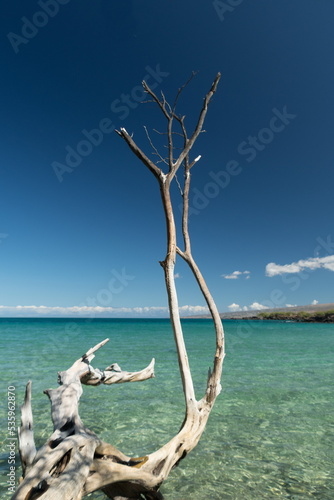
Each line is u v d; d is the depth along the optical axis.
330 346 23.56
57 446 3.20
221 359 4.33
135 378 6.00
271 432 6.05
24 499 2.58
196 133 4.46
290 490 4.03
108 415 7.01
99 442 3.54
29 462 3.18
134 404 7.91
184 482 4.20
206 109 4.47
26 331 42.47
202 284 4.55
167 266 4.25
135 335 35.06
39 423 6.37
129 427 6.27
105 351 18.59
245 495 3.89
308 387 9.77
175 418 6.84
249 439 5.72
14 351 18.28
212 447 5.36
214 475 4.40
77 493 2.79
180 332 4.19
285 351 20.06
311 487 4.10
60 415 3.96
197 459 4.90
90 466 3.11
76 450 3.18
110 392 9.16
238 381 10.66
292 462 4.82
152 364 6.41
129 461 3.57
